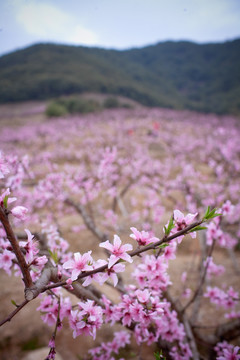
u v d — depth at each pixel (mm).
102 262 1242
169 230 1188
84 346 3100
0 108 50688
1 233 2029
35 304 3678
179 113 50000
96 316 1336
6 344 3072
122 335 2551
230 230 6043
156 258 1706
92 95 61844
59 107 39000
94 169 8836
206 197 7195
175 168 13094
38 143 20906
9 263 1498
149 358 2881
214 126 33781
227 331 2809
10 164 2543
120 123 30625
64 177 5180
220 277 4875
